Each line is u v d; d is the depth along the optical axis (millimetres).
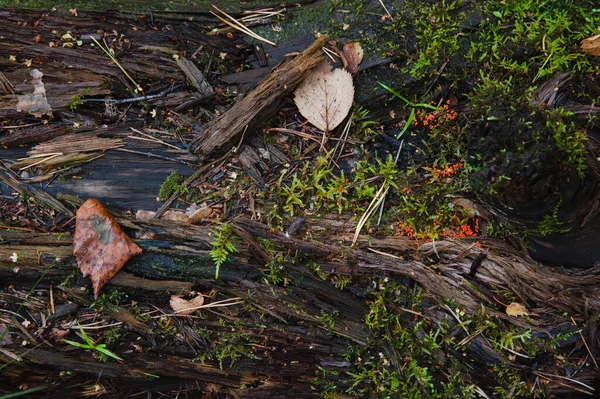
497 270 2260
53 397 2180
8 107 2281
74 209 2238
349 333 2232
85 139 2316
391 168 2312
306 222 2281
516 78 2332
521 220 2129
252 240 2213
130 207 2270
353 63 2389
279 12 2531
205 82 2414
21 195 2230
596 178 2104
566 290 2242
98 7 2428
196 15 2498
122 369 2186
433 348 2232
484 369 2240
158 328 2188
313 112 2355
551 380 2207
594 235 2219
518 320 2232
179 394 2326
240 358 2236
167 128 2395
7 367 2098
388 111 2416
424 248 2271
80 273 2158
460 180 2279
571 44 2311
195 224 2254
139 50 2418
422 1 2434
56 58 2359
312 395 2293
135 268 2170
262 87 2303
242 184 2322
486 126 1955
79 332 2152
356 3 2482
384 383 2227
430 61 2350
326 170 2318
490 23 2371
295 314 2215
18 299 2148
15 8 2389
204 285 2209
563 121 2043
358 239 2277
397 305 2275
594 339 2209
